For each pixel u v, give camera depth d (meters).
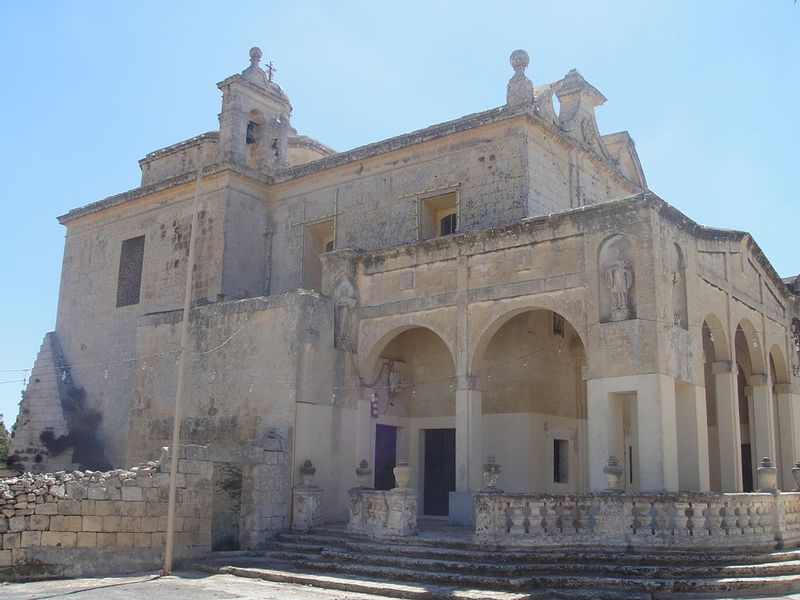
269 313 23.94
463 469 21.33
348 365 24.09
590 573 15.47
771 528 17.75
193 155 32.47
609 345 19.05
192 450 19.91
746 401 28.73
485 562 16.22
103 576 17.77
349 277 24.55
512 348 24.52
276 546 20.27
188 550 19.48
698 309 20.72
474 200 25.59
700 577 15.09
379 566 17.00
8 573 16.58
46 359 35.06
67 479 17.75
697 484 19.14
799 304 28.72
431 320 22.88
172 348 27.08
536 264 21.03
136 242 33.25
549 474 24.42
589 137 29.00
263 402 23.38
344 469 23.48
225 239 29.39
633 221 19.31
